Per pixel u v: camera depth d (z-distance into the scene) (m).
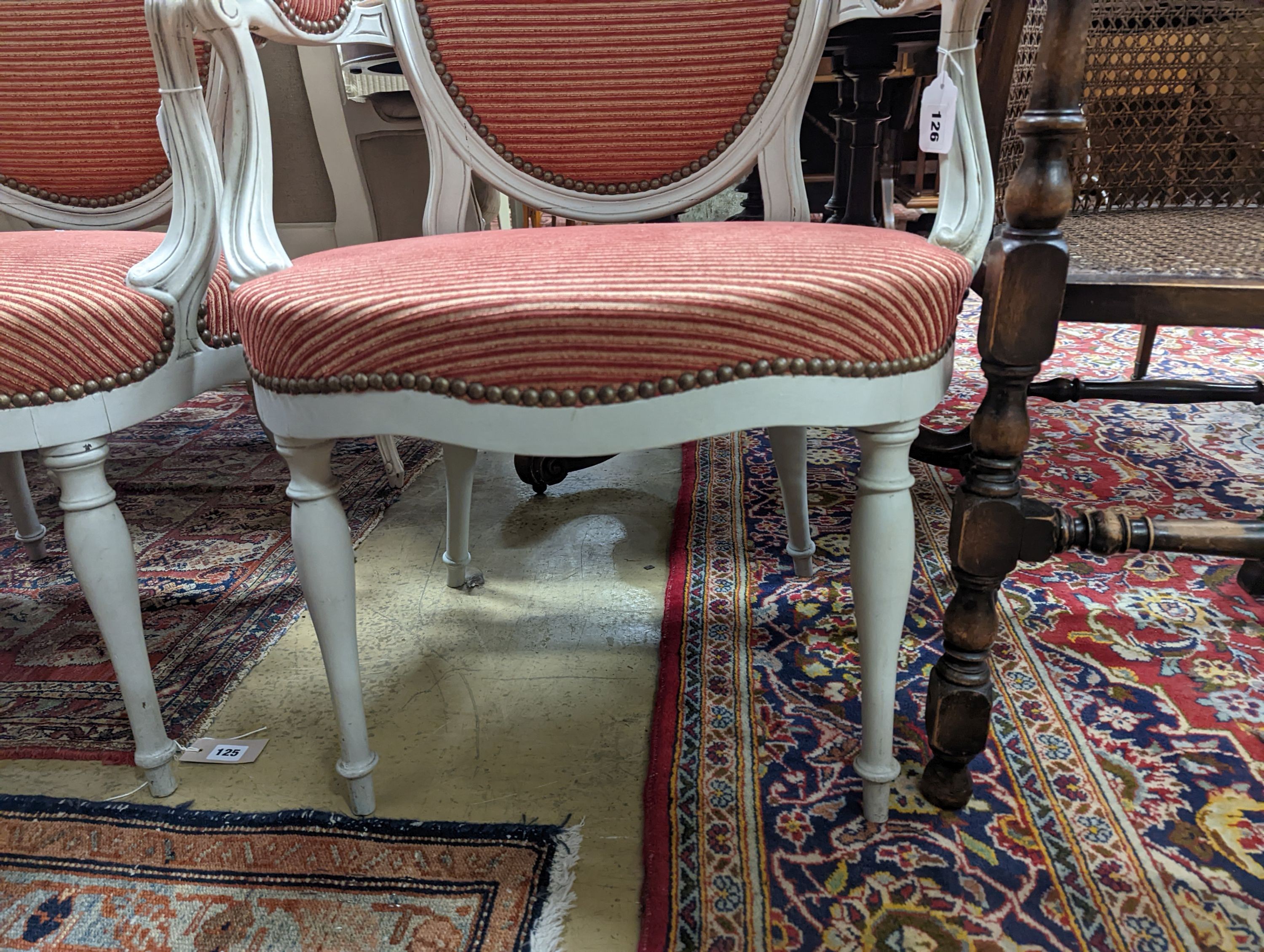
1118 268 0.67
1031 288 0.58
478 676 0.97
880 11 0.79
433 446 1.73
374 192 1.49
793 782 0.78
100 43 0.98
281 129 1.45
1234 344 2.15
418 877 0.69
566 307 0.52
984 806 0.75
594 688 0.94
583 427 0.54
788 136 0.91
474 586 1.17
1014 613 1.05
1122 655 0.96
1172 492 1.35
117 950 0.64
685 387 0.53
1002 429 0.62
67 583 1.23
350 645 0.71
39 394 0.65
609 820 0.75
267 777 0.83
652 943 0.62
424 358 0.55
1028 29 0.79
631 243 0.67
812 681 0.93
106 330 0.67
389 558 1.25
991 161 0.70
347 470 1.61
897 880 0.67
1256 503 1.30
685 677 0.94
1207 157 1.04
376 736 0.87
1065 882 0.67
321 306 0.57
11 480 1.24
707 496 1.39
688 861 0.69
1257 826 0.71
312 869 0.71
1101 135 1.02
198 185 0.73
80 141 1.02
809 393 0.55
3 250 0.79
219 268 0.83
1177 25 0.98
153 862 0.72
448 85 0.93
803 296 0.53
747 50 0.89
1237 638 0.98
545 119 0.94
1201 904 0.64
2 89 1.00
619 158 0.95
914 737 0.84
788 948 0.62
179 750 0.87
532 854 0.71
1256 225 0.88
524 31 0.91
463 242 0.75
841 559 1.18
